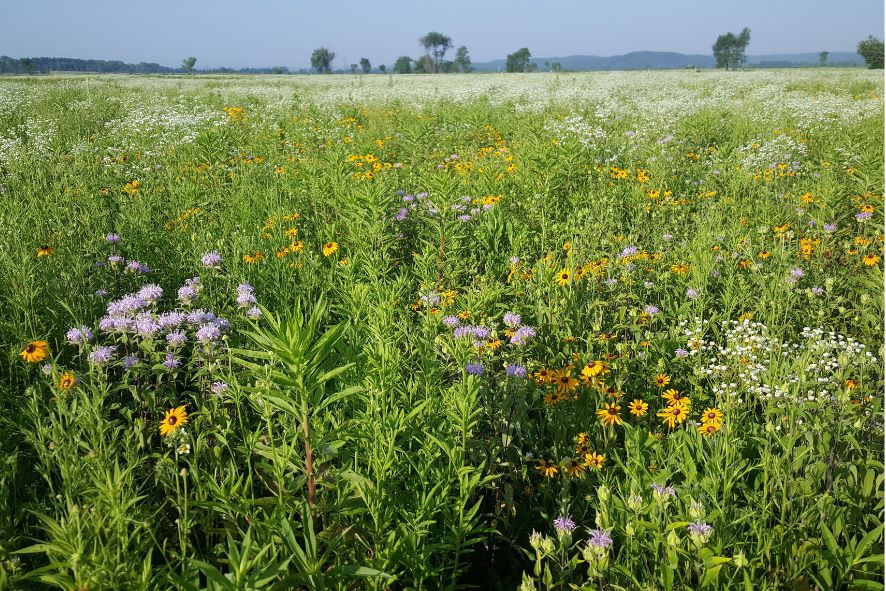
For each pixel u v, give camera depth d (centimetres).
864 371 363
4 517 245
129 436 265
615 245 591
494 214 617
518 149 995
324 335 232
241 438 294
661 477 248
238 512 232
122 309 353
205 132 939
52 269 470
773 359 373
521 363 354
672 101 1752
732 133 1219
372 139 1074
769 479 265
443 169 850
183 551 222
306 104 1922
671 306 480
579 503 286
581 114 1487
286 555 209
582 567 255
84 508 210
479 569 282
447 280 531
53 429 262
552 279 450
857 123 1208
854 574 231
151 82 3691
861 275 515
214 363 323
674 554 208
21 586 229
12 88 2480
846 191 709
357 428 264
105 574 185
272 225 622
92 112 1686
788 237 568
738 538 241
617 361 370
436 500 244
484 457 297
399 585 245
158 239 578
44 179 806
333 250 540
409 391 290
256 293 473
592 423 324
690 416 347
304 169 777
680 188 831
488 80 3462
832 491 272
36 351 294
